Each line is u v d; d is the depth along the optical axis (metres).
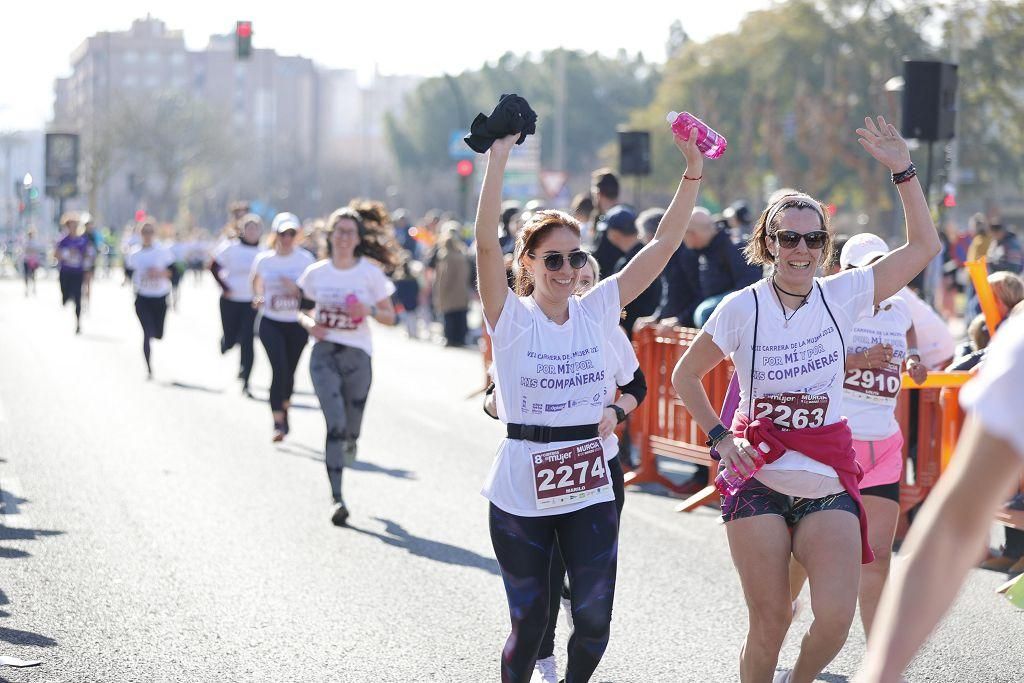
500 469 4.27
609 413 4.49
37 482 9.05
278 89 149.62
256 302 11.09
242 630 5.70
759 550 4.14
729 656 5.44
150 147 93.31
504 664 4.21
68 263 22.44
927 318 7.06
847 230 61.50
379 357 19.77
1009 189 69.69
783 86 57.81
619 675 5.20
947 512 1.76
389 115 109.81
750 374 4.28
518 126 4.12
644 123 66.94
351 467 9.99
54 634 5.59
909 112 12.93
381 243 8.46
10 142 91.12
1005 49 49.84
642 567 6.96
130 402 13.58
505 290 4.22
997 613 6.13
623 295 4.37
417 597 6.29
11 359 17.73
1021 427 1.73
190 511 8.21
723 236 9.00
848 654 5.46
